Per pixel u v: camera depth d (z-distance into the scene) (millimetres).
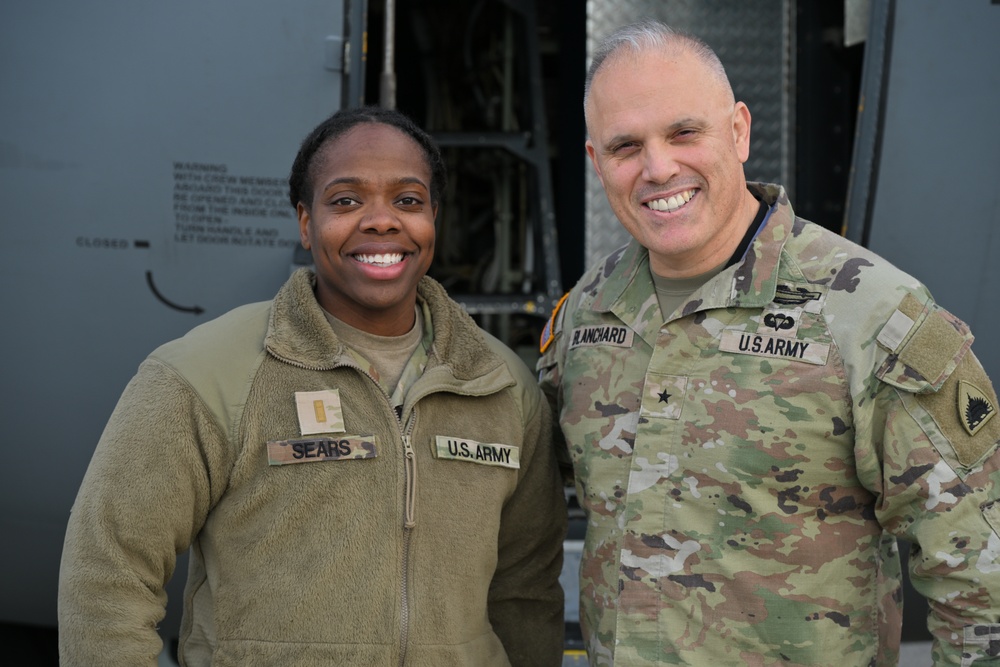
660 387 1478
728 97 1451
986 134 2287
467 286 3320
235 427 1369
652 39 1431
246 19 2289
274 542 1363
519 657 1664
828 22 2955
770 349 1424
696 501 1443
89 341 2326
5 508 2379
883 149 2283
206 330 1439
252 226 2305
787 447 1401
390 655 1355
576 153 3223
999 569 1312
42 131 2305
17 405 2342
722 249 1484
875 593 1462
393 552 1379
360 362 1420
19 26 2311
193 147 2293
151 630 1339
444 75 3350
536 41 2947
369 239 1404
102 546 1320
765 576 1418
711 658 1429
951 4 2279
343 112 1470
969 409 1346
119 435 1354
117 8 2293
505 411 1526
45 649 2641
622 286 1588
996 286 2299
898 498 1368
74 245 2312
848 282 1413
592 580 1547
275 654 1343
